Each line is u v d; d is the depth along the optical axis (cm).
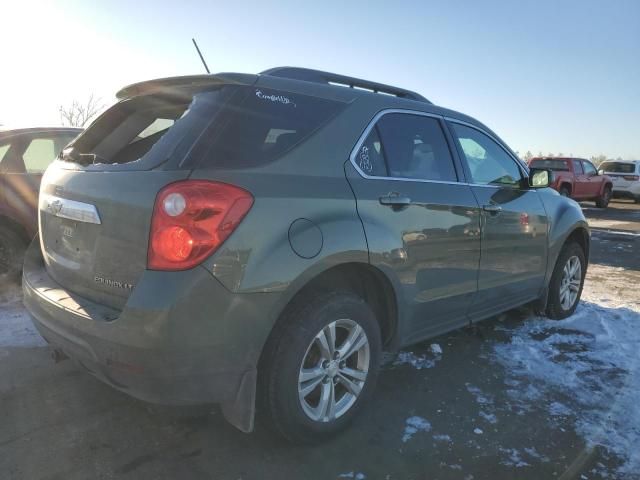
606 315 501
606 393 334
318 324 251
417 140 327
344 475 245
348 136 279
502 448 270
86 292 247
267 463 252
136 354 210
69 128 559
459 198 337
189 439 269
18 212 494
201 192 212
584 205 2206
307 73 307
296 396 248
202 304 212
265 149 243
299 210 240
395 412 304
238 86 251
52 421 281
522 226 401
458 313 355
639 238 1095
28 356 360
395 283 290
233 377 227
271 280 227
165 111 274
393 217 286
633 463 260
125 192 227
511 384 344
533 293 442
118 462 249
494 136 408
